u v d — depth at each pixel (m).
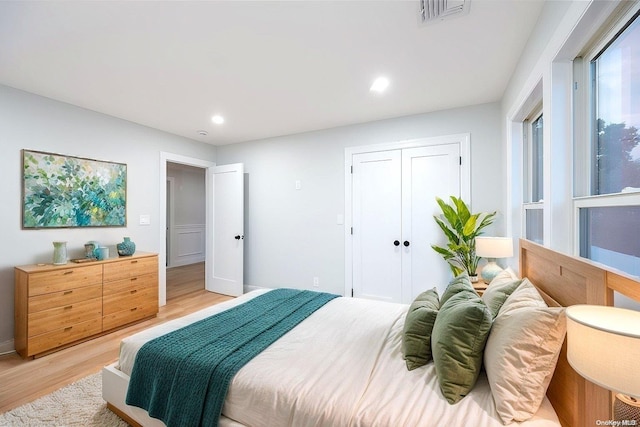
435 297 1.73
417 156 3.29
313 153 3.90
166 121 3.50
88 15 1.63
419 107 3.08
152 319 3.32
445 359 1.12
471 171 3.04
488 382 1.16
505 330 1.07
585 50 1.38
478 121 3.01
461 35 1.85
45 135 2.75
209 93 2.70
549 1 1.52
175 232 6.64
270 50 2.00
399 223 3.39
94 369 2.21
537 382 0.96
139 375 1.46
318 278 3.88
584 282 0.97
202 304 3.89
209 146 4.60
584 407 0.88
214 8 1.58
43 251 2.74
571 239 1.45
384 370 1.28
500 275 1.83
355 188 3.62
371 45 1.95
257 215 4.34
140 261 3.20
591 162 1.39
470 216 2.69
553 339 0.95
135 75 2.35
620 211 1.15
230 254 4.34
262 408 1.15
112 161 3.29
